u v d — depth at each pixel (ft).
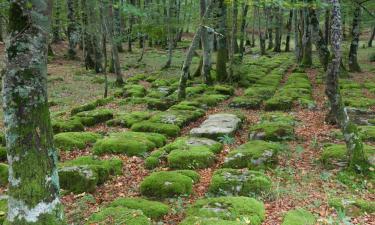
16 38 13.97
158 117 39.24
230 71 61.41
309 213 20.45
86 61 79.61
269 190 23.26
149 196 23.29
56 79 65.92
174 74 74.79
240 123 38.01
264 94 51.88
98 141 31.73
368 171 25.73
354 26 78.84
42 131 14.60
